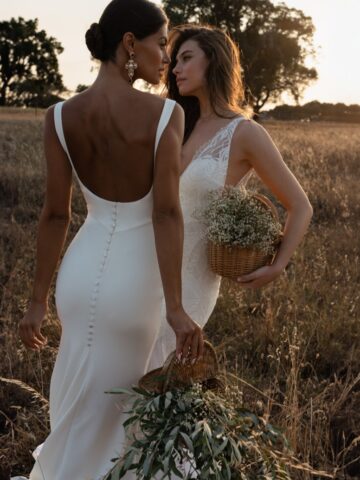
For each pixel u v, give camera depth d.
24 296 4.88
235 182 2.72
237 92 2.88
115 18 2.10
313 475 2.95
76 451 2.33
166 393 2.07
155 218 2.10
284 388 3.74
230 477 1.98
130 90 2.11
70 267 2.29
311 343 4.29
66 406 2.36
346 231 7.07
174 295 2.10
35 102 72.38
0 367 3.79
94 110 2.12
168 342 2.56
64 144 2.16
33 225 7.37
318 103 63.34
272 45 49.91
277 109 63.50
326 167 11.90
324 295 5.01
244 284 2.51
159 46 2.15
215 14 49.72
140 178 2.14
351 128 33.44
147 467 1.95
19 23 71.81
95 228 2.25
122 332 2.22
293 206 2.62
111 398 2.29
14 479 2.84
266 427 2.16
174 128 2.08
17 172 9.78
